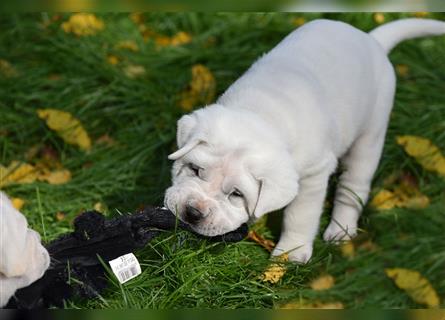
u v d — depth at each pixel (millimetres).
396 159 5016
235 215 3697
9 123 5094
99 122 5176
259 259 4160
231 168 3604
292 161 3695
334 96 4156
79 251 3537
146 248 3963
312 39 4293
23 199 4578
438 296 4328
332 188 4785
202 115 3730
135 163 4840
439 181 4941
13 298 3283
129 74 5504
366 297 4246
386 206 4797
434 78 5613
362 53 4363
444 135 5152
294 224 4195
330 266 4340
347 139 4293
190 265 3949
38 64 5520
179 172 3793
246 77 4109
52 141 5008
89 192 4641
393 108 5285
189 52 5715
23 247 3152
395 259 4496
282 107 3877
